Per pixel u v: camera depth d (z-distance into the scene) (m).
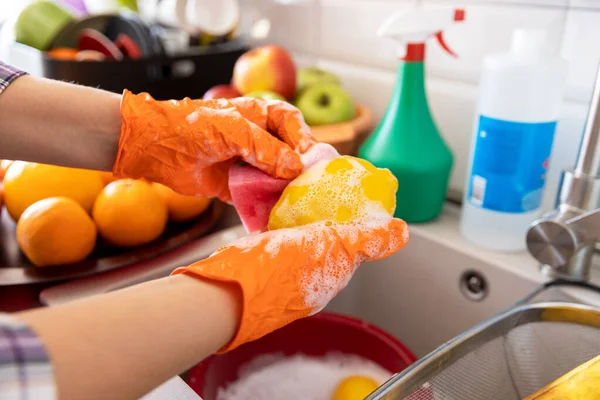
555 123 0.57
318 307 0.37
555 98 0.56
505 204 0.59
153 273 0.54
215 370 0.57
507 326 0.42
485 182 0.60
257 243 0.35
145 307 0.28
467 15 0.68
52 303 0.49
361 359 0.62
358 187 0.38
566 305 0.42
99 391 0.24
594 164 0.49
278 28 0.98
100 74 0.77
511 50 0.58
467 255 0.61
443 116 0.74
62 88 0.43
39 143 0.43
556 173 0.65
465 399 0.38
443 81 0.73
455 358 0.38
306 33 0.92
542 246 0.52
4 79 0.41
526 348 0.42
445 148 0.66
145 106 0.42
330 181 0.38
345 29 0.84
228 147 0.41
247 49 0.94
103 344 0.25
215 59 0.87
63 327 0.25
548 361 0.42
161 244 0.59
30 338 0.22
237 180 0.41
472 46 0.68
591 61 0.59
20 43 0.89
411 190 0.64
